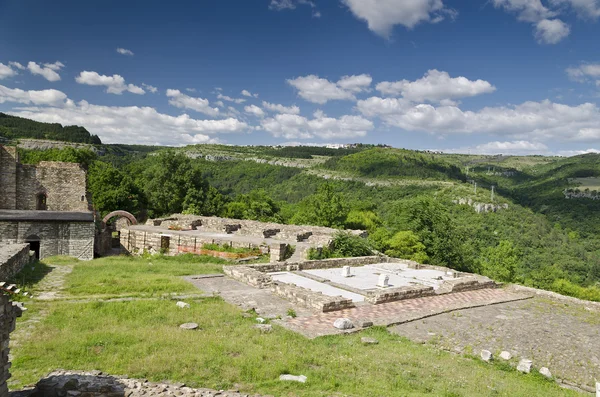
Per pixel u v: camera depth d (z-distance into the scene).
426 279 21.02
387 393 8.08
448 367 10.19
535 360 11.66
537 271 62.12
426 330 13.45
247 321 12.62
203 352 9.56
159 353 9.32
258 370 8.73
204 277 19.06
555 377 10.75
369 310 15.00
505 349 12.29
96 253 33.91
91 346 9.62
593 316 16.59
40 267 20.86
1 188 35.44
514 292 20.08
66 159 65.19
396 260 26.06
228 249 26.91
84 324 11.25
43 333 10.36
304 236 30.59
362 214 58.75
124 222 39.19
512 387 9.30
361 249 29.39
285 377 8.60
